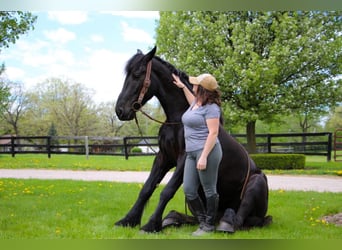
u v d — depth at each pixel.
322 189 9.24
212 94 4.06
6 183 9.62
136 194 7.91
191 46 15.35
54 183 9.76
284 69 14.87
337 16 15.25
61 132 35.91
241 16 15.57
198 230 4.29
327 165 15.83
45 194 7.91
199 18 15.41
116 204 6.70
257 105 15.12
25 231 4.70
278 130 34.59
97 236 4.33
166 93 4.52
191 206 4.34
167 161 4.69
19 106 35.28
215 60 15.69
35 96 36.28
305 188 9.38
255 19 14.67
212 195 4.16
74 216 5.61
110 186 9.21
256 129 35.03
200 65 15.19
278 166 14.52
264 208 4.63
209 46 15.20
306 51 14.45
